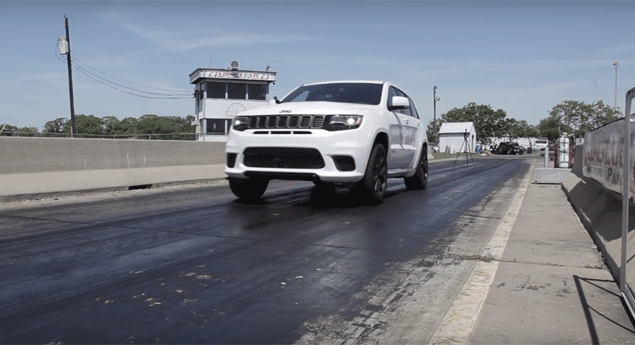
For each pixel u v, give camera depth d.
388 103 8.09
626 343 2.62
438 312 3.10
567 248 4.75
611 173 5.36
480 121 95.50
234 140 7.18
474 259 4.37
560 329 2.79
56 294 3.25
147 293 3.31
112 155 9.35
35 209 6.75
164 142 10.56
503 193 9.86
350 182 6.84
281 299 3.27
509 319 2.94
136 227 5.48
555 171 11.96
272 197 8.30
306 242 4.89
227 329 2.77
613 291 3.45
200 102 45.72
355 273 3.90
